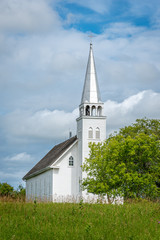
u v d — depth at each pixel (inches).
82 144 2407.7
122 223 808.3
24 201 1159.0
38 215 894.4
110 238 696.4
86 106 2452.0
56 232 728.3
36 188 2965.1
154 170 1886.1
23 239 693.3
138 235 723.4
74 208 975.0
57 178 2453.2
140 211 941.2
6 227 772.6
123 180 1793.8
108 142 2032.5
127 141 1835.6
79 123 2484.0
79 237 701.3
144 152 1831.9
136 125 2454.5
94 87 2488.9
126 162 1873.8
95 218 866.8
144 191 1807.3
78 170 2465.6
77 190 2458.2
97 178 1926.7
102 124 2439.7
